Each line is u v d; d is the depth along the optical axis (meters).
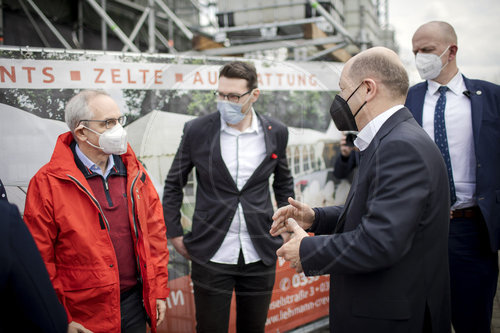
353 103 1.23
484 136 1.78
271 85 2.03
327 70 2.03
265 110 2.03
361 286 1.17
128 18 2.79
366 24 2.59
